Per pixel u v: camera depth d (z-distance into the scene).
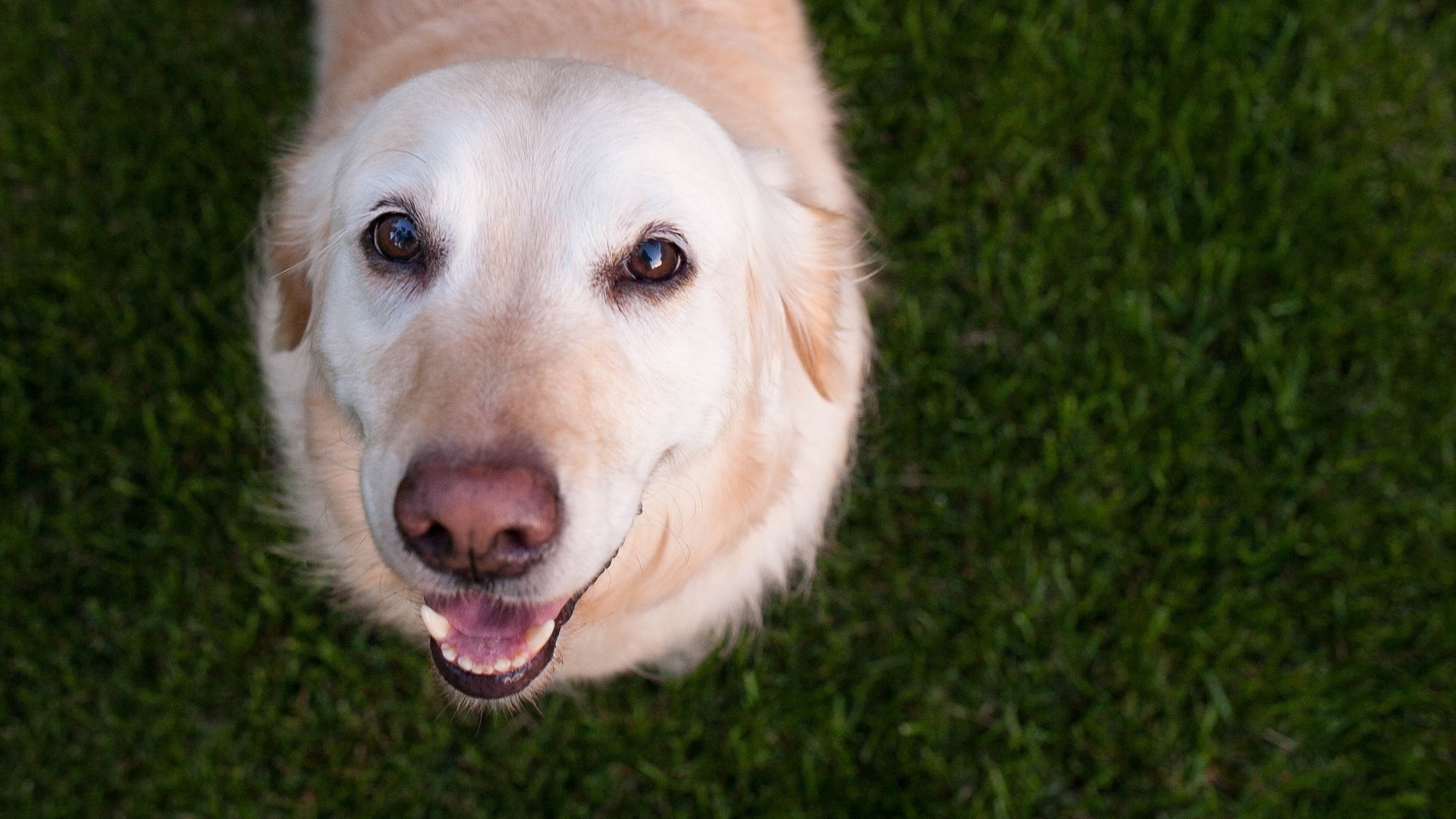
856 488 0.95
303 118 0.98
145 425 0.93
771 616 0.92
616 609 0.77
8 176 1.00
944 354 0.97
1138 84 1.01
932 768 0.88
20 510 0.92
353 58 0.88
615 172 0.66
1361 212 0.98
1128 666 0.90
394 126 0.69
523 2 0.85
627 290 0.67
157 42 1.04
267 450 0.91
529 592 0.63
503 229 0.66
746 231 0.72
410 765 0.88
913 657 0.91
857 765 0.89
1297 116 1.01
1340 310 0.96
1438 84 1.03
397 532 0.63
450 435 0.62
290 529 0.90
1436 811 0.87
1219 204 0.99
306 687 0.90
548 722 0.89
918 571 0.93
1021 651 0.91
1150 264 0.98
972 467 0.94
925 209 1.00
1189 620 0.91
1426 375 0.95
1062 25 1.06
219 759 0.88
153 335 0.96
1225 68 1.02
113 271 0.97
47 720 0.88
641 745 0.89
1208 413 0.95
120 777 0.88
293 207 0.77
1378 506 0.92
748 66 0.85
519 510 0.62
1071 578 0.92
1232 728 0.89
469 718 0.89
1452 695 0.88
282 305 0.77
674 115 0.69
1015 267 0.99
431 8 0.86
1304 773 0.87
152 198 0.99
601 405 0.65
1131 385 0.95
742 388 0.72
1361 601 0.90
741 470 0.75
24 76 1.01
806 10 1.06
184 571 0.92
